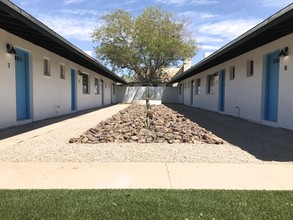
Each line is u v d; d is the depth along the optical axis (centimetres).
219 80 1975
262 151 730
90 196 428
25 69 1299
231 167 592
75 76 2077
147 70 4562
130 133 950
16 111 1212
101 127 1102
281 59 1098
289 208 387
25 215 366
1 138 905
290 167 592
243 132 1041
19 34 1119
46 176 532
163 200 413
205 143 829
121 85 4369
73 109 2080
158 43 4188
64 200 412
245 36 999
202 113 1956
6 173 550
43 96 1451
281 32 1004
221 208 386
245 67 1469
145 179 517
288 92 1055
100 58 4466
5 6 722
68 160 641
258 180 513
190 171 564
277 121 1148
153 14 4309
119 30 4366
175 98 4178
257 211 378
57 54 1608
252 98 1384
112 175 539
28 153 701
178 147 769
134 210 381
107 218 359
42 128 1141
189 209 384
